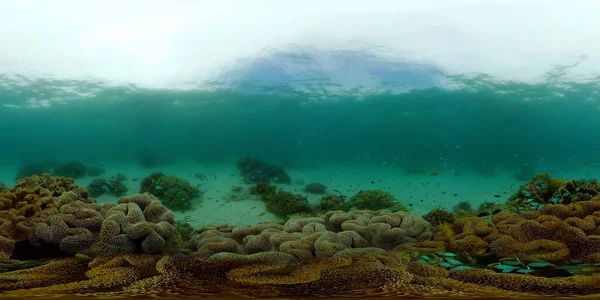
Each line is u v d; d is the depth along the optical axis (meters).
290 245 5.14
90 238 4.97
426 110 38.16
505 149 74.06
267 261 4.73
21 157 74.12
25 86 26.34
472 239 5.29
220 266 4.61
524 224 5.31
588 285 3.94
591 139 61.31
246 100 33.31
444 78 26.88
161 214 5.58
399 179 23.62
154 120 43.28
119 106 33.25
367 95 31.48
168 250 5.14
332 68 26.45
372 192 11.85
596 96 29.77
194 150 75.56
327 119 46.97
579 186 6.77
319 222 6.41
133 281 4.09
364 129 55.66
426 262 4.85
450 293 3.80
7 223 5.11
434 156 72.88
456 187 19.64
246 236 5.90
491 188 18.97
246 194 13.29
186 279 4.19
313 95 31.97
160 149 71.38
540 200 7.29
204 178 18.58
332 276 4.29
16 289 3.78
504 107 35.72
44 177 7.36
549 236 5.16
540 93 29.28
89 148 69.44
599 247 4.74
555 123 46.25
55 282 4.04
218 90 29.19
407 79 27.28
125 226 4.98
